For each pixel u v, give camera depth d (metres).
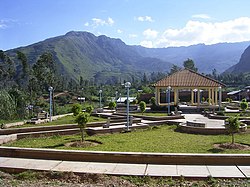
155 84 34.72
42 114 28.62
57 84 59.59
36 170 7.70
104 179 7.09
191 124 15.88
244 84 89.19
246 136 13.67
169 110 29.02
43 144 11.62
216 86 34.56
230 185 6.64
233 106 36.31
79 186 6.73
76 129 14.95
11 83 54.53
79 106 20.88
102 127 15.84
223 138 13.00
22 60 57.53
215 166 7.95
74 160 8.60
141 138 12.97
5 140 12.37
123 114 25.52
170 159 8.22
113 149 10.23
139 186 6.72
